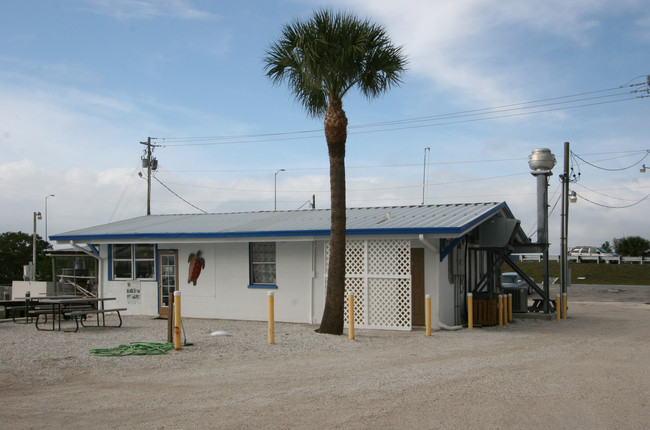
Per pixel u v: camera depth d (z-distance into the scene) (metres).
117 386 8.23
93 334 13.76
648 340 13.71
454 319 17.30
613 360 10.61
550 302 21.12
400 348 12.06
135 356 10.56
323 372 9.28
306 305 17.66
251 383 8.43
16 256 61.22
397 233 15.66
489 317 17.02
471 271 19.34
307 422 6.45
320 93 14.98
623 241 64.56
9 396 7.65
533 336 14.43
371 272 16.16
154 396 7.63
